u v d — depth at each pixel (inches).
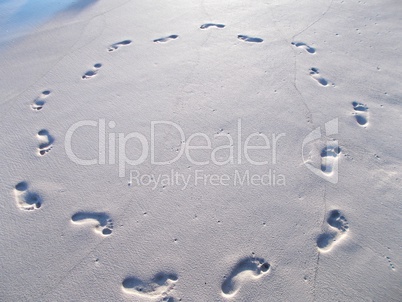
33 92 84.5
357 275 52.2
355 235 57.0
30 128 75.4
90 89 84.8
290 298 49.7
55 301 49.7
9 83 87.4
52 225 58.6
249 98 81.7
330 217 59.4
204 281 51.4
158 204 61.2
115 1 124.5
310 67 91.2
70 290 50.8
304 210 60.3
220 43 100.0
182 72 89.3
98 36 104.8
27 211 60.6
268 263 53.3
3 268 53.2
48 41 103.3
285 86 85.0
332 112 78.4
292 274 52.2
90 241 56.3
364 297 50.0
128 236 56.9
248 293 50.1
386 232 57.5
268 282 51.3
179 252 54.7
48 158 69.2
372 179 65.3
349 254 54.6
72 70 91.1
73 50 98.8
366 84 86.1
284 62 92.7
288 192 63.0
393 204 61.4
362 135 73.3
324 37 103.0
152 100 81.2
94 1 124.7
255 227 57.8
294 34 104.0
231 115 77.5
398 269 53.0
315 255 54.4
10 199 62.4
